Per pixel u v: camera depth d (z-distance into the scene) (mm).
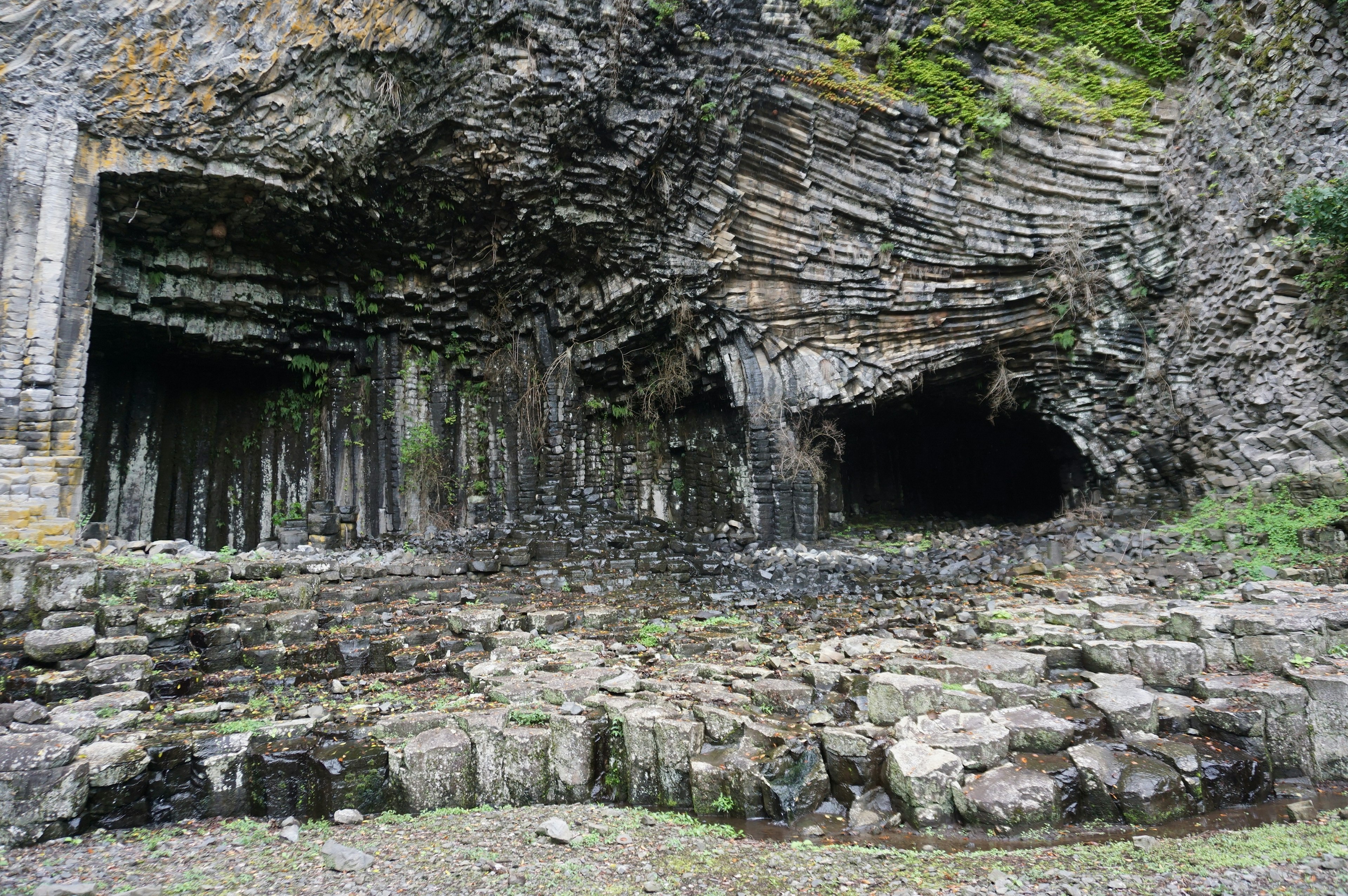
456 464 16000
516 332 16453
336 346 15328
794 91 14344
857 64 14570
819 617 10570
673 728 5680
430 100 12422
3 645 6715
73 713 5652
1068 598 10000
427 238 14438
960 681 6590
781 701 6309
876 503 20125
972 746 5316
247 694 6867
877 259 15461
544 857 4555
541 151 13258
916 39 14414
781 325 16062
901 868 4410
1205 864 4273
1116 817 5133
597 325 16172
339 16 11250
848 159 15039
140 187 11320
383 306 15328
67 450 10219
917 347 15992
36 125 10250
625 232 14758
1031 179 15078
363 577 11156
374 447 15406
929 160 14961
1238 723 5762
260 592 9016
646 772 5730
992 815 4938
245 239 13156
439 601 10648
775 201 15273
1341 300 11266
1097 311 15117
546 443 16375
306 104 11578
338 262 14312
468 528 15562
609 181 14023
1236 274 12906
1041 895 3998
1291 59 12062
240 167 11609
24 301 10008
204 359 14461
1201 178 13586
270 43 11047
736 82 14078
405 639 8578
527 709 6207
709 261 15352
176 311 13133
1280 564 10562
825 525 17547
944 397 17875
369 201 13227
